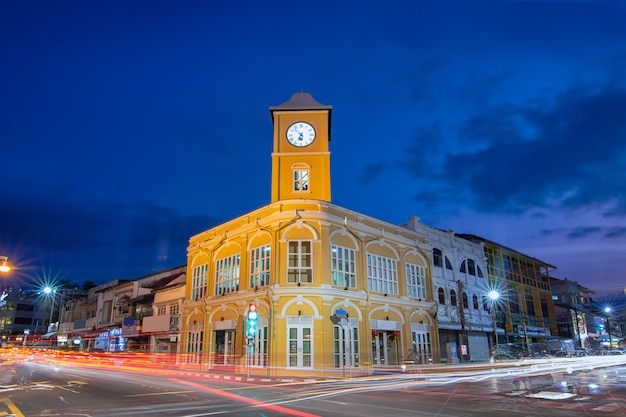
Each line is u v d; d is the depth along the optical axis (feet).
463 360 112.57
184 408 39.17
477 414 34.81
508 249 159.02
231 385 63.10
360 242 98.43
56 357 169.27
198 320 110.63
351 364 88.28
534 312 173.27
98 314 184.75
